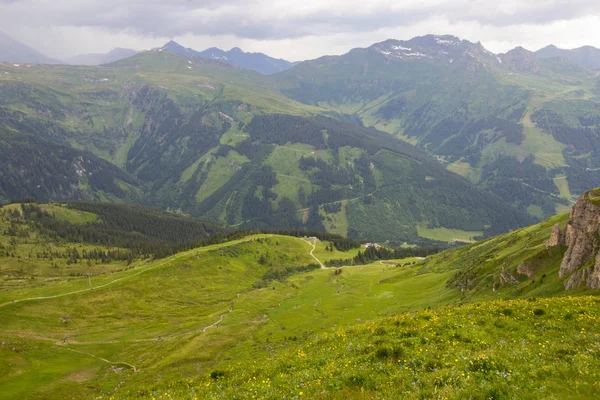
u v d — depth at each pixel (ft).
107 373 342.03
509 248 371.76
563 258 222.89
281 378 79.77
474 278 331.77
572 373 60.80
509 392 54.24
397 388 60.64
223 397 74.43
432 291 403.95
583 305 105.81
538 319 97.50
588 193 253.03
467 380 59.36
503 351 73.31
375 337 96.94
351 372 71.26
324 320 406.82
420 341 87.97
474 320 100.32
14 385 298.97
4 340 391.24
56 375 327.47
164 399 84.74
